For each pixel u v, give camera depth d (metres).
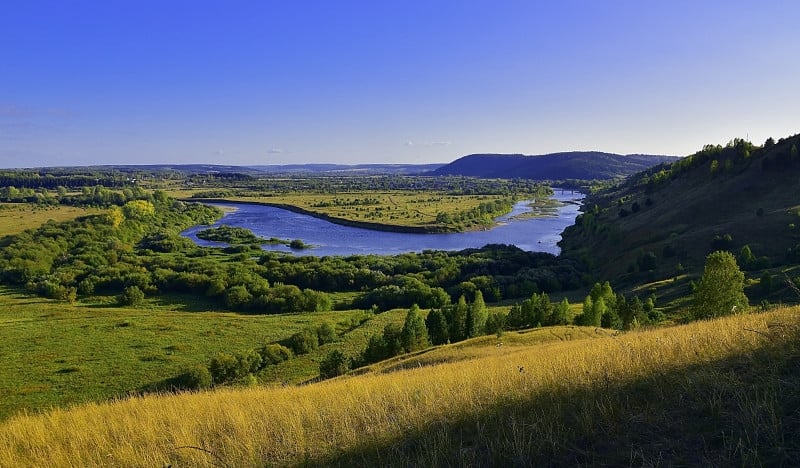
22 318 58.94
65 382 40.69
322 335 51.03
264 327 56.31
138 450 8.31
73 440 9.38
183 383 39.75
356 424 8.09
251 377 39.12
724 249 71.19
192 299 71.56
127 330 54.72
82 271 77.31
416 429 7.29
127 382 40.91
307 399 10.99
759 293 45.38
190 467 7.28
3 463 8.76
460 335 42.41
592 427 6.36
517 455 5.88
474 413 7.53
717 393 6.54
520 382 8.81
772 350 7.55
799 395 6.01
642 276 70.75
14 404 36.22
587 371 8.34
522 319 43.12
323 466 6.68
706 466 5.08
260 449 7.53
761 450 5.16
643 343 10.23
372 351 37.88
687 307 48.66
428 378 12.62
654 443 5.74
